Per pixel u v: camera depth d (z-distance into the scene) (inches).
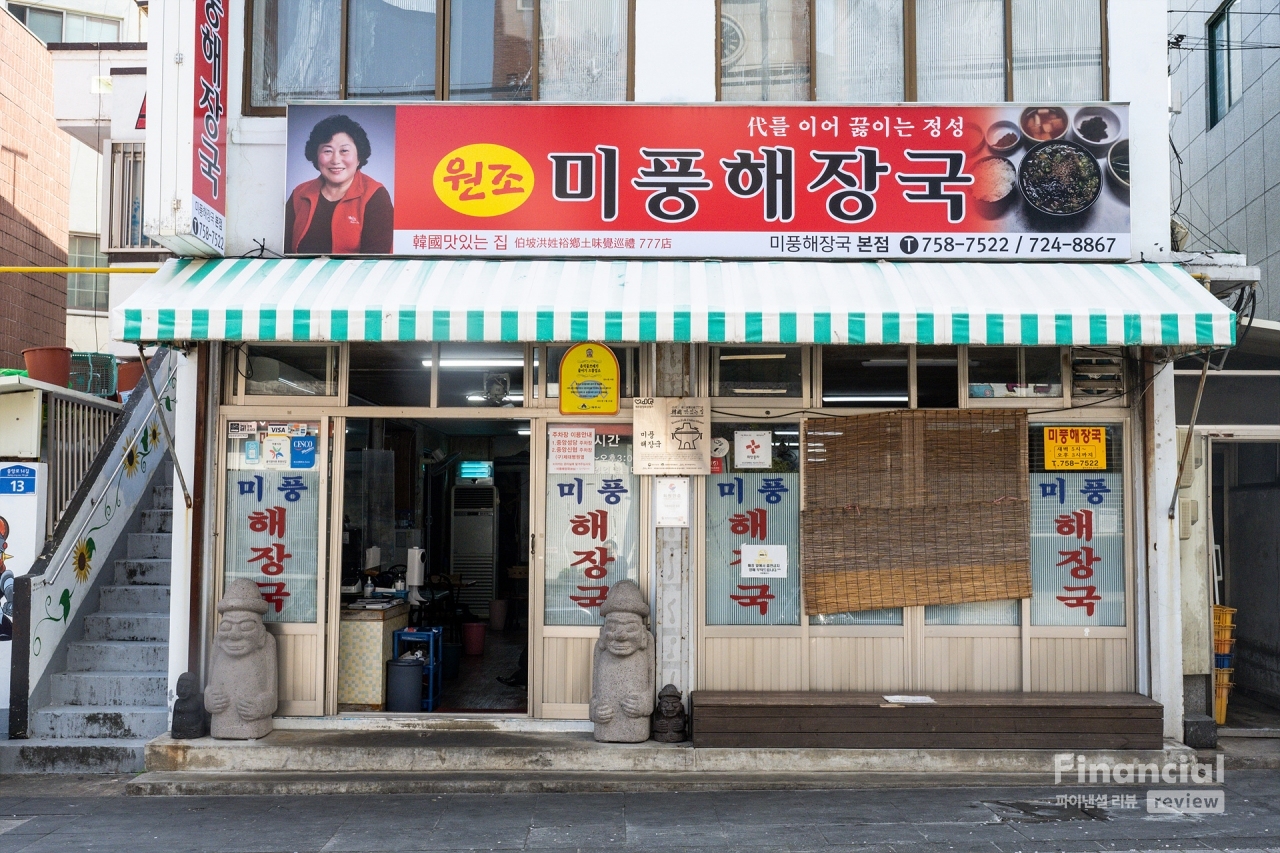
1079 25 305.6
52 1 657.0
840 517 293.0
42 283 551.5
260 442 300.8
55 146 565.3
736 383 297.4
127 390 439.5
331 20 307.9
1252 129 482.0
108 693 305.4
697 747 274.7
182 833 233.8
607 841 226.7
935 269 282.2
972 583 290.0
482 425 459.5
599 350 299.0
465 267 282.5
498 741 280.2
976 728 273.9
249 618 282.4
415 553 353.1
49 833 233.9
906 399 297.3
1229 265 291.1
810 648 293.0
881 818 240.7
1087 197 287.7
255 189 297.1
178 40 270.5
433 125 289.7
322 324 254.5
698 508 293.1
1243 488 369.4
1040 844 222.5
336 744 276.4
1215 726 284.7
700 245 287.6
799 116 289.3
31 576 297.6
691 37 300.0
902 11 306.7
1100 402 294.4
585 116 289.3
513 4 306.7
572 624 296.8
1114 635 291.4
